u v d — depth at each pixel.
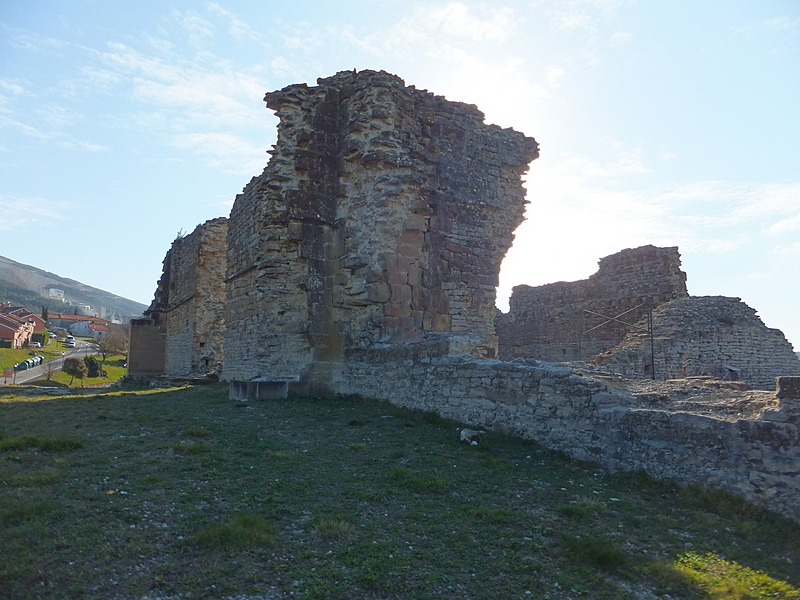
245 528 6.00
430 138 19.28
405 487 7.86
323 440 10.49
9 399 15.58
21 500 6.48
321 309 17.28
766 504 7.04
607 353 28.42
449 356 12.68
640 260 33.94
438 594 5.14
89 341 121.56
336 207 17.95
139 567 5.26
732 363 27.59
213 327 30.22
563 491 7.92
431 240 18.75
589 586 5.39
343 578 5.30
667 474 8.06
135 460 8.47
